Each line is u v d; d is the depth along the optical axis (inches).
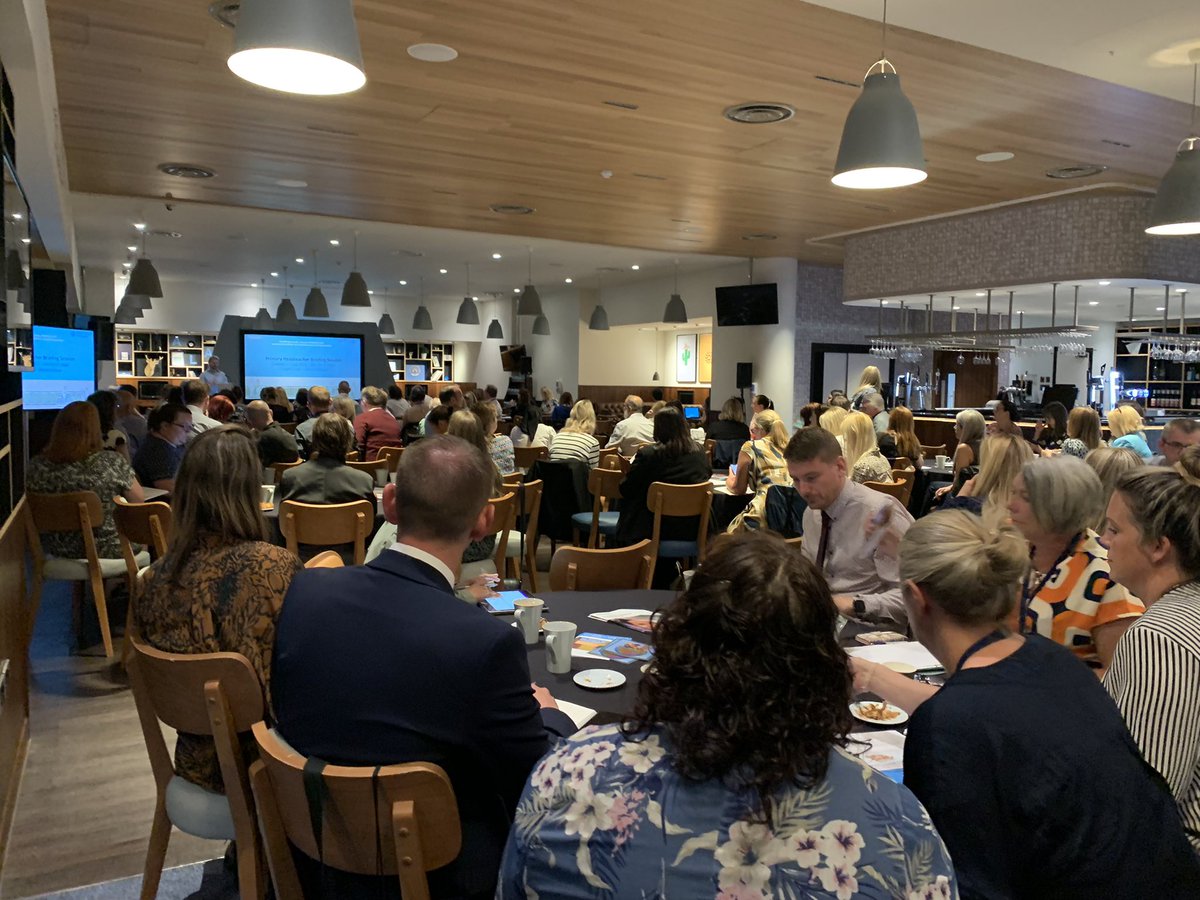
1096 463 111.6
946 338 338.6
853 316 470.6
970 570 48.3
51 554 168.1
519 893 36.4
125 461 176.2
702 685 34.7
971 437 247.3
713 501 238.2
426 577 58.9
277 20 72.3
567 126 202.1
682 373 663.1
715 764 33.6
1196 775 55.3
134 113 197.9
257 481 78.4
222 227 398.3
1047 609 78.4
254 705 69.2
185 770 75.9
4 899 90.9
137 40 152.4
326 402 314.8
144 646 72.2
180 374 650.8
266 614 73.3
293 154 235.6
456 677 52.6
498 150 226.7
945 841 44.1
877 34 146.3
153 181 275.3
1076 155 224.5
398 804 49.5
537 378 705.0
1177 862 44.7
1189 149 156.9
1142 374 623.2
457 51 155.0
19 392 136.3
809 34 146.4
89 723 137.0
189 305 650.2
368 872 51.9
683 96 178.4
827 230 351.3
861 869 32.8
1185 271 288.4
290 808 53.6
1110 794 43.5
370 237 423.8
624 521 208.5
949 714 45.5
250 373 649.0
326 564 94.0
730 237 372.2
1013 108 185.3
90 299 573.6
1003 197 279.7
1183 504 60.6
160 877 86.0
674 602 37.8
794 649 34.7
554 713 68.1
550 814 35.9
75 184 281.9
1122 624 74.9
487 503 63.4
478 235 411.2
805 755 33.9
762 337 461.1
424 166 247.0
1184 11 137.7
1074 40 149.6
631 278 566.9
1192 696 54.0
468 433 173.9
